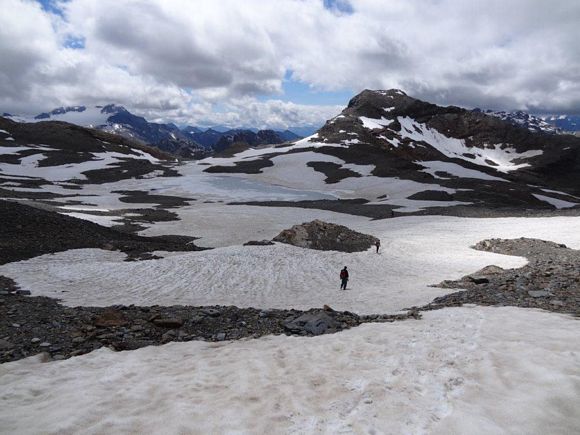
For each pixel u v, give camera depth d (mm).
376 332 12320
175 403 7812
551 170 182750
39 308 16469
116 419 7188
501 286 18422
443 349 9695
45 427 6949
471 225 56406
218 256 34812
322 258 36812
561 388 7039
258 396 8062
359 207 80438
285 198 99125
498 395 7168
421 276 29953
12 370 10086
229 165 148500
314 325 14172
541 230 49156
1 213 37000
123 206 78500
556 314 12234
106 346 12266
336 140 176000
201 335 13867
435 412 6867
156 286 24812
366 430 6523
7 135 163875
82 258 31375
